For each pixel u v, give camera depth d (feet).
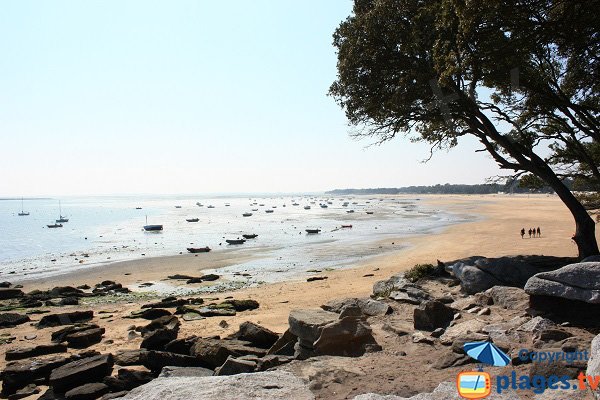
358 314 31.01
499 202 554.46
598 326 24.29
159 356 38.14
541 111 61.82
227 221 326.24
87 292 94.43
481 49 45.16
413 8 56.29
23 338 57.82
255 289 87.04
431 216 329.72
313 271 108.27
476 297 35.24
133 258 143.74
